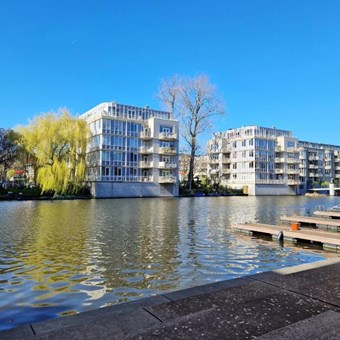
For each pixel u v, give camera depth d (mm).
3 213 24203
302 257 11266
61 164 42406
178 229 16938
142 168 56594
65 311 6480
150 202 40125
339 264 6090
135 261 10297
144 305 4078
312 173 94938
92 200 43125
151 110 59188
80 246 12375
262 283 4953
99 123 52438
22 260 10281
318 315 3811
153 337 3270
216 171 81000
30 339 3205
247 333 3363
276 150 78188
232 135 80812
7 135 50281
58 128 43844
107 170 51938
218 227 17906
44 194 44188
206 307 4027
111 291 7633
